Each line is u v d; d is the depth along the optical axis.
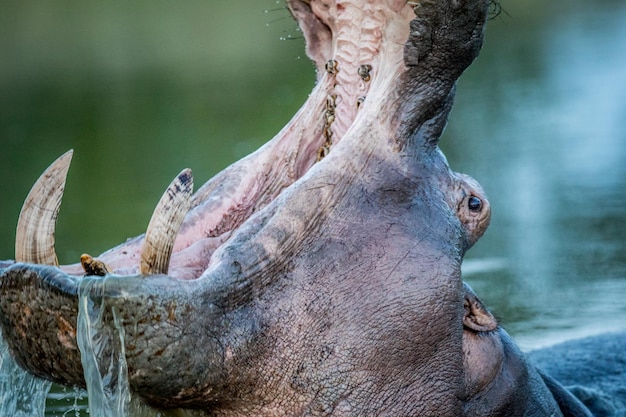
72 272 12.77
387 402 13.07
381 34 14.13
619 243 30.45
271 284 12.71
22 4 89.62
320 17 15.19
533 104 51.19
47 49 77.88
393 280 13.12
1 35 83.75
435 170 14.21
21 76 67.88
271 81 57.31
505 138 44.66
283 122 47.31
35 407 13.15
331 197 13.31
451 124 48.56
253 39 74.19
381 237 13.28
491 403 14.60
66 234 33.22
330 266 12.96
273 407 12.66
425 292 13.23
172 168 41.31
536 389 15.59
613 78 55.16
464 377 13.94
